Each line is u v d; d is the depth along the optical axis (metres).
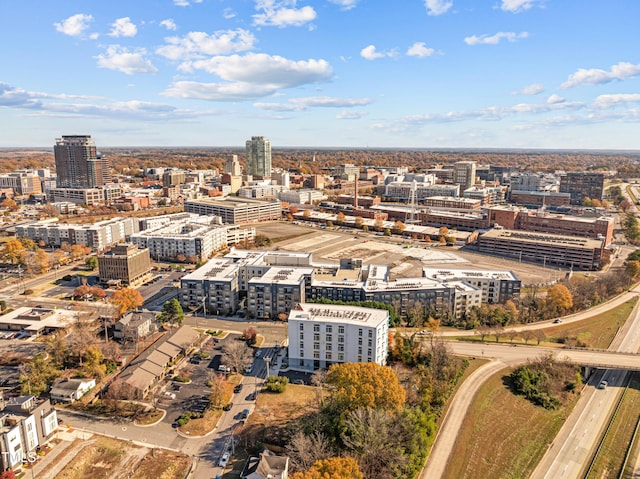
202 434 155.62
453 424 166.25
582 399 189.75
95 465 139.38
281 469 130.62
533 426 170.38
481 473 145.38
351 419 144.62
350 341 196.00
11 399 154.12
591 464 152.25
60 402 171.25
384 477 130.75
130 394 170.62
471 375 197.88
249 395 179.12
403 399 156.25
